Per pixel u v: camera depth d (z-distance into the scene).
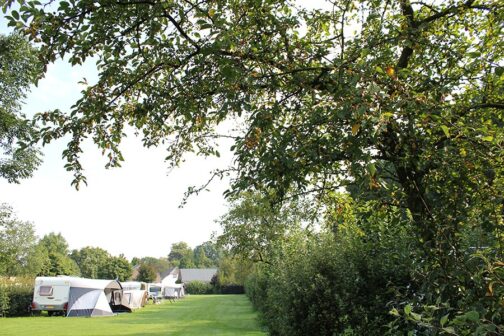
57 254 73.00
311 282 7.55
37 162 17.44
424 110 3.01
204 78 4.26
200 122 4.89
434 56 4.41
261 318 21.08
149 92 4.69
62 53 3.72
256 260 19.44
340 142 3.13
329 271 7.55
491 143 2.86
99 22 3.72
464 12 4.41
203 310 32.06
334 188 4.33
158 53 4.27
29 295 29.27
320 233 8.17
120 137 5.02
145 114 4.72
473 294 2.67
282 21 4.15
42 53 3.74
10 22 3.54
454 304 2.94
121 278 72.69
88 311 28.12
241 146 3.48
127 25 3.91
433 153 3.32
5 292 27.89
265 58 4.04
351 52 4.14
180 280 101.88
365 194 3.07
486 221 3.09
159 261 127.25
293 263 8.82
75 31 3.64
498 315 2.38
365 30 4.47
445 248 3.12
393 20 4.51
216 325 20.95
